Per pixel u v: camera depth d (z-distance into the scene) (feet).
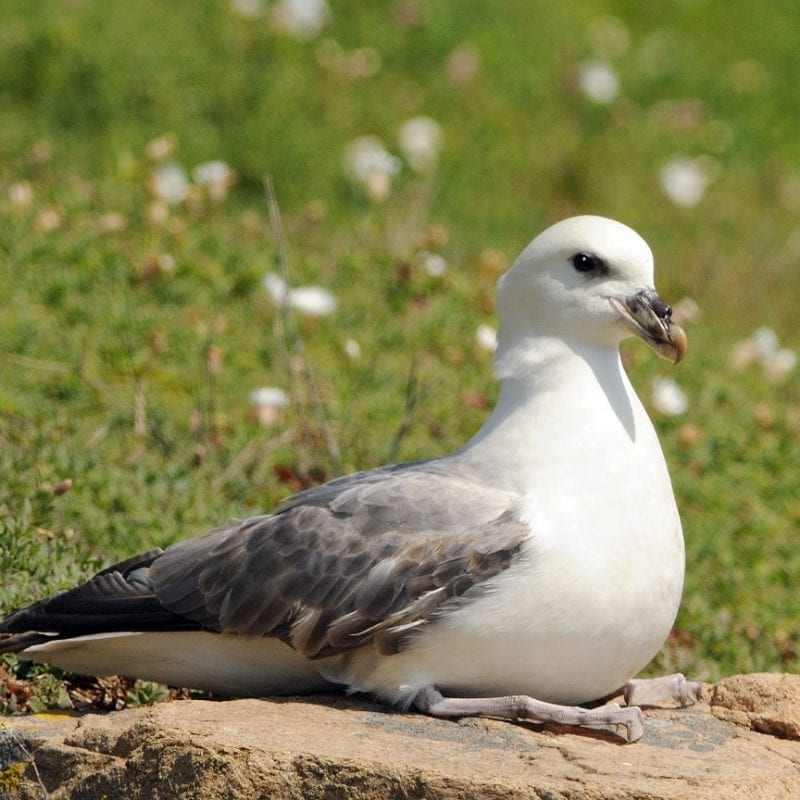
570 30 81.15
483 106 69.97
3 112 59.36
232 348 42.09
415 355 43.06
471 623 23.54
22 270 43.55
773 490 40.96
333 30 71.61
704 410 44.50
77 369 37.96
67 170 55.11
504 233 61.21
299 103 65.21
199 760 21.98
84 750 23.21
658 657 31.73
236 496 35.45
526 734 23.36
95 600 25.07
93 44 62.85
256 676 25.35
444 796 21.21
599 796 20.92
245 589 24.48
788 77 86.07
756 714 24.85
